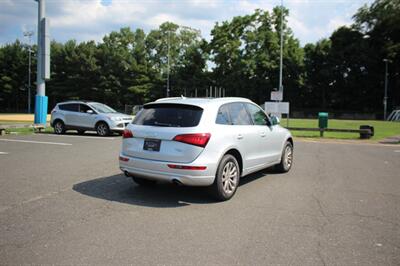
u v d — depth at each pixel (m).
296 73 57.34
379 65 55.28
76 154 11.03
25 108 72.81
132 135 6.17
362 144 15.68
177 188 6.90
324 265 3.69
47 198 6.06
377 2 54.72
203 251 3.99
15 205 5.64
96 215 5.20
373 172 8.76
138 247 4.08
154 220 5.02
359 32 56.75
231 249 4.05
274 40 56.22
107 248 4.04
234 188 6.28
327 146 14.68
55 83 67.50
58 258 3.77
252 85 56.69
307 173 8.59
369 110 58.12
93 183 7.19
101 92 65.00
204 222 4.96
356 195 6.50
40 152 11.45
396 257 3.88
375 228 4.77
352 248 4.11
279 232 4.60
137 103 65.81
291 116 58.00
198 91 62.06
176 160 5.68
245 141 6.62
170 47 70.50
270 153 7.73
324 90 58.78
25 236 4.37
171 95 64.94
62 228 4.65
